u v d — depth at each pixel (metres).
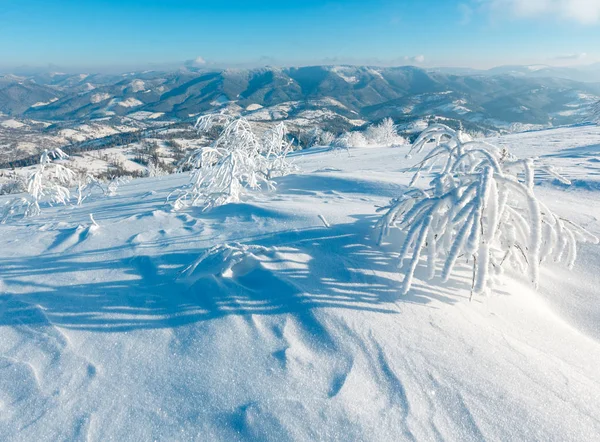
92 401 1.39
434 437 1.19
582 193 4.15
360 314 1.82
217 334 1.72
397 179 5.27
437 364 1.50
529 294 2.23
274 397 1.34
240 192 5.23
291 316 1.82
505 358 1.57
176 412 1.32
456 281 2.21
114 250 2.99
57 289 2.30
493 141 12.05
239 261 2.41
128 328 1.83
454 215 1.92
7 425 1.30
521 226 2.17
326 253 2.52
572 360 1.64
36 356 1.66
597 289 2.30
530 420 1.25
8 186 17.80
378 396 1.35
